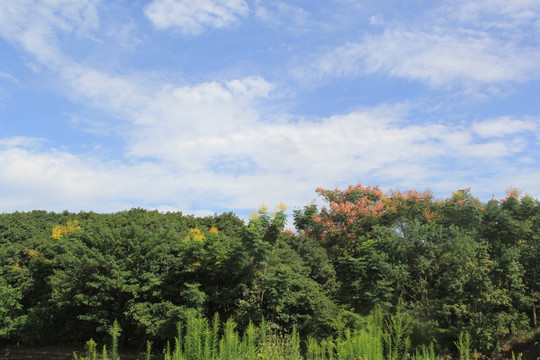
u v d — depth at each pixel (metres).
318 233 24.62
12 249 23.88
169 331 17.00
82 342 21.52
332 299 18.45
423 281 18.67
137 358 18.58
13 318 21.72
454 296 17.61
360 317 15.93
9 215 30.25
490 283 17.00
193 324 8.84
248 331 9.01
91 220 27.48
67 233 23.38
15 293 21.78
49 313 21.61
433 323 16.81
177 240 20.86
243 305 16.94
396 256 19.72
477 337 16.33
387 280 18.20
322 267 20.44
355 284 17.72
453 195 21.64
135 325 18.89
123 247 19.45
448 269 18.83
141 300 18.94
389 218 23.03
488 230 20.50
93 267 18.69
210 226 26.75
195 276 19.50
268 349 8.59
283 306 17.08
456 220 21.23
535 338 17.09
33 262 22.78
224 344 8.41
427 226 20.12
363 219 23.41
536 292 18.52
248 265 17.95
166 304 17.62
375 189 26.45
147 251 19.64
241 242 18.06
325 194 26.86
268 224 18.00
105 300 18.89
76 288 19.16
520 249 19.48
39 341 22.55
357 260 18.27
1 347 22.34
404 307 17.41
